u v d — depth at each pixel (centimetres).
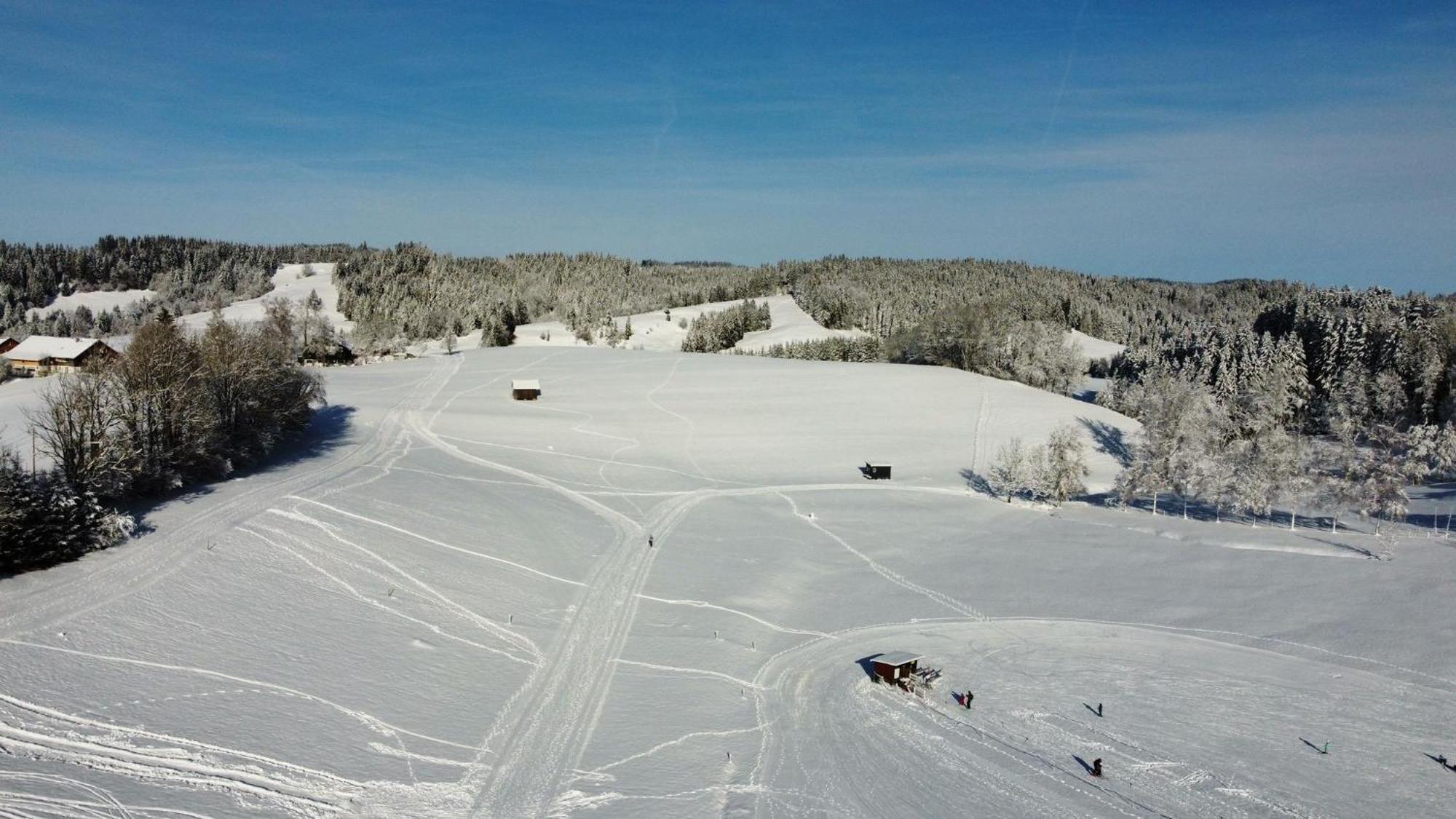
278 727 2934
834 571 5753
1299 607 4984
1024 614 4978
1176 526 6762
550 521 6191
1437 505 7706
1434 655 4275
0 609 3397
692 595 5053
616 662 3988
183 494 5334
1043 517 7150
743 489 7800
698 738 3325
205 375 6075
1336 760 3322
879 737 3447
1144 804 2986
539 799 2773
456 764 2928
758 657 4244
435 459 7731
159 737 2736
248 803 2492
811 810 2856
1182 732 3547
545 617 4450
